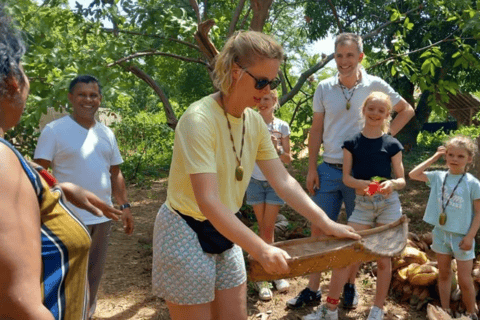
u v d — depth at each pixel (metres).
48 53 4.94
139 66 7.33
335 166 4.25
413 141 18.20
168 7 6.91
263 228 4.98
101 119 19.52
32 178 1.24
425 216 4.24
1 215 1.12
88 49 5.64
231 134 2.39
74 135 3.52
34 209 1.21
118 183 3.90
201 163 2.22
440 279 4.25
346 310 4.45
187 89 16.78
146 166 13.34
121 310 4.47
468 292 4.09
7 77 1.26
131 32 6.88
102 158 3.63
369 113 3.93
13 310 1.12
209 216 2.17
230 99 2.34
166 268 2.41
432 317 3.62
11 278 1.12
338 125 4.21
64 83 4.53
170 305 2.46
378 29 8.25
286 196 2.62
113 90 4.65
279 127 5.24
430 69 7.43
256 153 2.59
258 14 7.07
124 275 5.30
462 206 4.02
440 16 10.03
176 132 2.34
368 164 3.97
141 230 7.22
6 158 1.17
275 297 4.72
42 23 5.72
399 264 4.78
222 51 2.31
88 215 3.47
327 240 2.58
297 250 2.52
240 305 2.56
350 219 4.05
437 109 7.60
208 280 2.40
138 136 16.33
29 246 1.16
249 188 4.93
